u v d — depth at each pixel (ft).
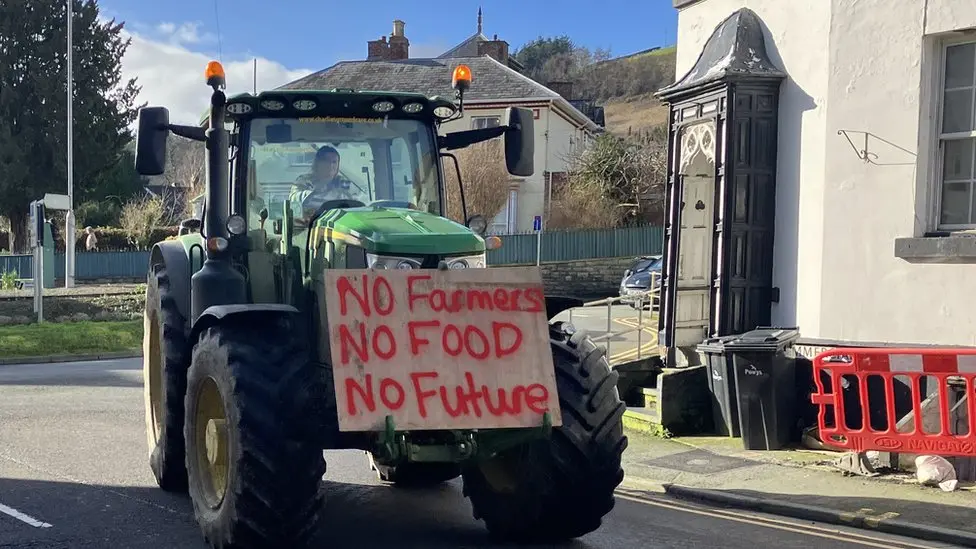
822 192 30.30
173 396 22.06
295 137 20.63
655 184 123.03
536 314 17.62
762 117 32.14
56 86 134.31
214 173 19.57
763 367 28.30
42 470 25.54
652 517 21.90
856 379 27.71
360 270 16.98
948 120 28.09
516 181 126.21
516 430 17.04
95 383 44.29
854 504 22.35
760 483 24.61
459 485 24.93
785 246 31.86
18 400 38.32
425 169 21.22
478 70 135.64
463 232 18.08
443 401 16.62
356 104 20.77
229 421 16.47
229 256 20.11
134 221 123.44
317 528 16.81
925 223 28.22
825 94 30.19
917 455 24.72
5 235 147.02
